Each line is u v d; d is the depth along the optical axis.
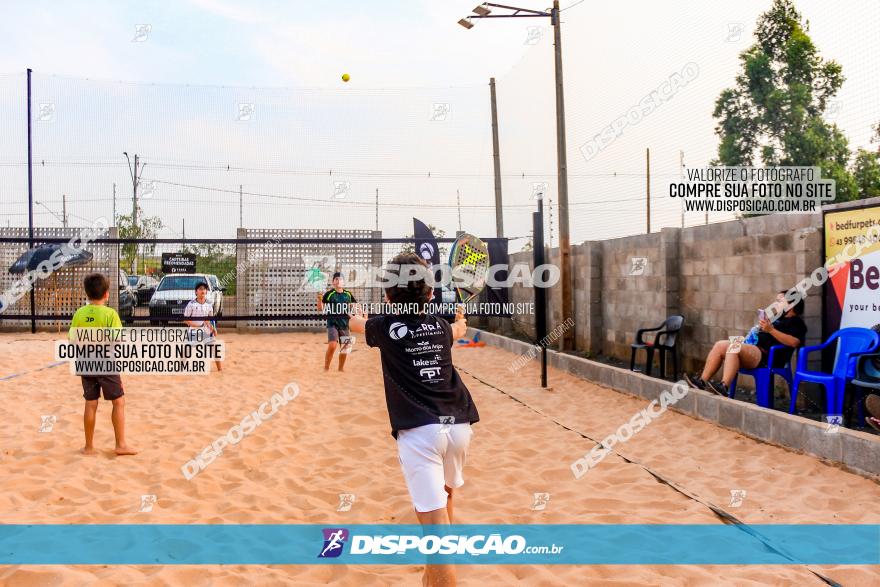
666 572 3.70
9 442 6.38
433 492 3.01
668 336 9.50
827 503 4.70
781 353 7.16
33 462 5.79
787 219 7.70
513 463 5.82
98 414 7.59
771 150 19.25
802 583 3.51
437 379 3.20
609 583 3.53
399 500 4.89
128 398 8.64
